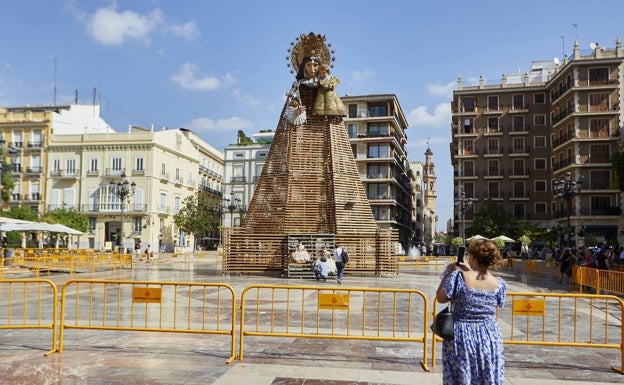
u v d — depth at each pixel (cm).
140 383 638
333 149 2719
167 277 2381
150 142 6116
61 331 798
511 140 6444
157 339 906
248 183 7694
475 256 480
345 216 2648
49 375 668
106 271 2833
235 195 7706
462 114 6575
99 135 6209
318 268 2220
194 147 7425
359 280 2323
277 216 2639
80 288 1808
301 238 2523
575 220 5506
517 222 5978
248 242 2580
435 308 750
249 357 780
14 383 632
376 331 1009
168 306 1347
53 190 6241
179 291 1733
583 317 1294
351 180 2742
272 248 2570
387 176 6334
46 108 6731
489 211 5897
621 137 5403
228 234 2577
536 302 780
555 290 2011
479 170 6506
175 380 652
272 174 2734
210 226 6888
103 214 6106
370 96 6444
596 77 5525
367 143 6388
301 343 891
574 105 5578
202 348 838
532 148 6375
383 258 2627
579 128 5556
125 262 3203
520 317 1265
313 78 2753
